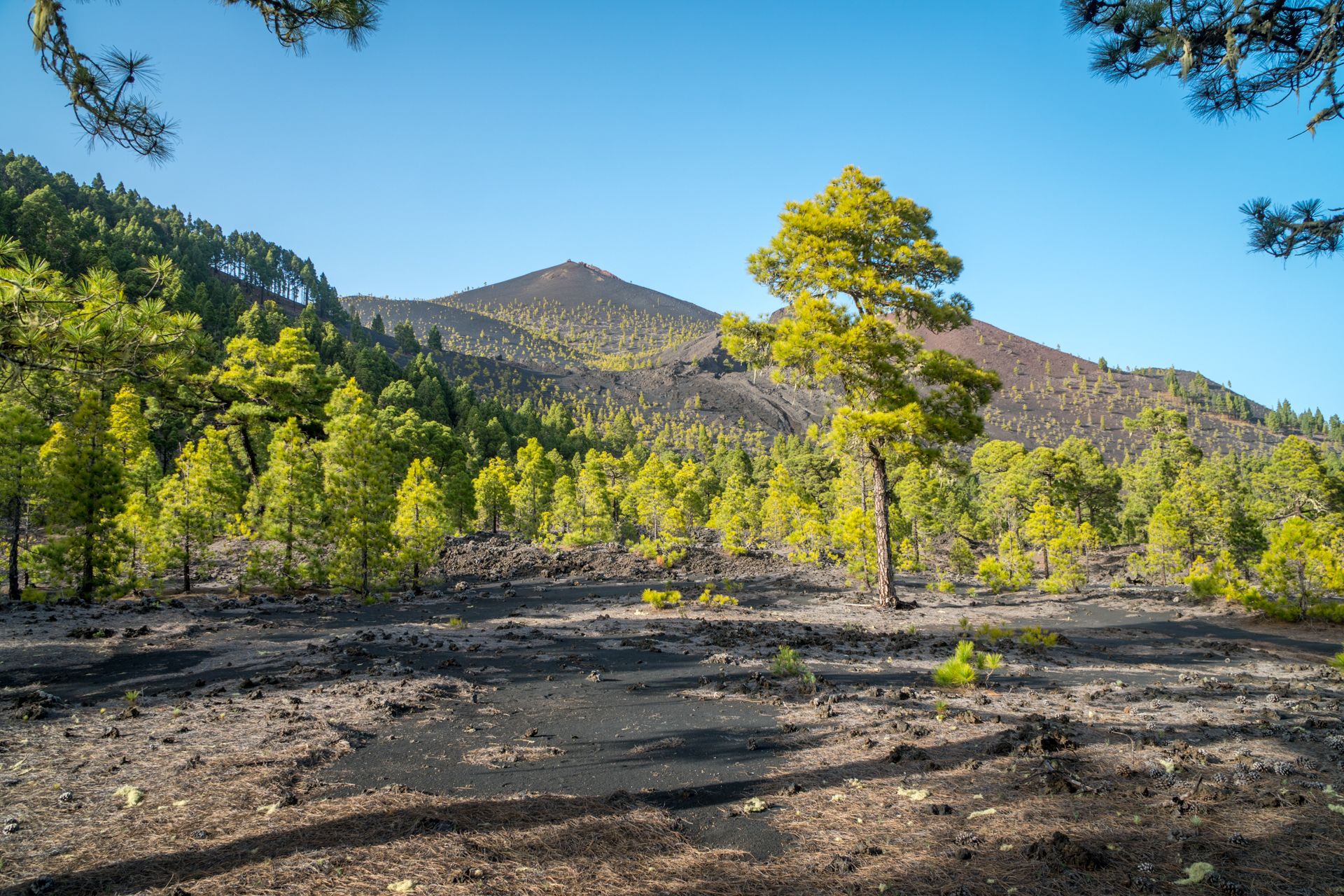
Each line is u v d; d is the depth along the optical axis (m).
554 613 20.70
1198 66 6.06
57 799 5.76
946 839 4.89
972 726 7.89
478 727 8.30
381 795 5.92
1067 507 54.03
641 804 5.77
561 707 9.37
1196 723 7.88
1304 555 18.58
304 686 10.30
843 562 39.06
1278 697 9.44
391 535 23.08
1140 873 4.24
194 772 6.45
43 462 21.17
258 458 53.25
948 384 21.91
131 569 23.39
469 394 112.00
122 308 6.82
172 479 25.36
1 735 7.67
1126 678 11.32
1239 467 125.88
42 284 6.35
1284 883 4.02
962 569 37.34
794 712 8.89
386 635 15.00
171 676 11.10
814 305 21.20
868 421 20.84
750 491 69.56
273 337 95.38
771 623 18.86
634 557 38.41
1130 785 5.79
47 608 18.42
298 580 24.17
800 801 5.81
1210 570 27.80
